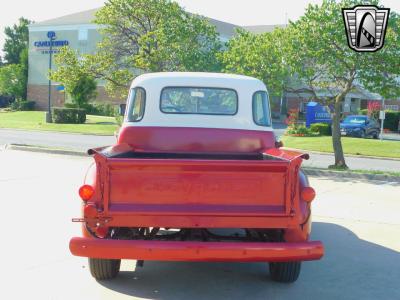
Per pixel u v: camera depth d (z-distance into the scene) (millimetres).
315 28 13898
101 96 51469
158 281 5438
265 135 6453
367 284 5484
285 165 4516
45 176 12250
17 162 14789
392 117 42688
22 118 42250
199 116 6473
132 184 4543
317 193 10891
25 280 5297
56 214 8242
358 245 7016
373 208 9438
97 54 19156
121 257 4406
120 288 5180
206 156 6363
